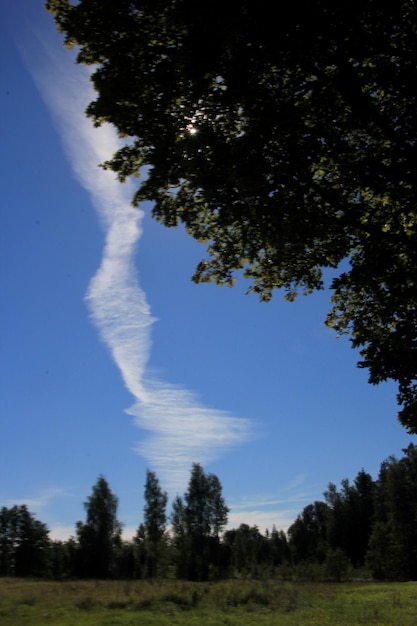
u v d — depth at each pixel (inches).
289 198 406.9
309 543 4128.9
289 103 387.9
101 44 423.5
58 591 1350.9
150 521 3102.9
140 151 470.6
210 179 405.4
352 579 2529.5
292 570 2564.0
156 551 3004.4
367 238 459.2
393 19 349.1
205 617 816.9
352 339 471.2
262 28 341.4
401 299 398.3
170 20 374.3
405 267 425.1
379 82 368.8
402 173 382.6
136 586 1550.2
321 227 427.8
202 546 3011.8
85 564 2933.1
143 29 417.1
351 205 458.6
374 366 448.1
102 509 3036.4
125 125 438.0
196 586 1501.0
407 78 356.2
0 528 3663.9
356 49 354.9
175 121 424.8
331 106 390.0
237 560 3085.6
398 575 2487.7
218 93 391.9
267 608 968.3
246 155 386.6
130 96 421.1
